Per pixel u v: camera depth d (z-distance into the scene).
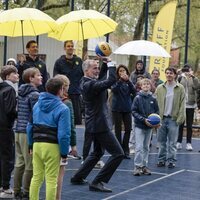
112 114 13.00
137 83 13.05
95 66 9.39
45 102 7.56
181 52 34.84
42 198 8.95
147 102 11.23
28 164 8.57
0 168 9.06
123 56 37.47
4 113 8.66
